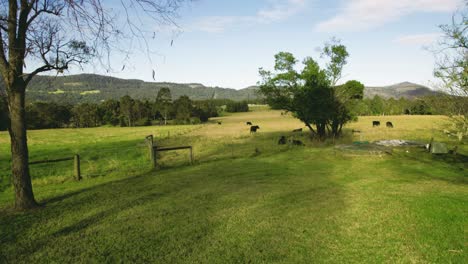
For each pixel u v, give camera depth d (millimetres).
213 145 27703
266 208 8414
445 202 7816
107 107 98688
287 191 10328
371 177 12672
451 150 19234
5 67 8289
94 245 6336
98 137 48938
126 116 92438
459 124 12195
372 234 6328
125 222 7633
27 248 6277
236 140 32219
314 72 26656
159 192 10727
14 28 8148
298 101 27250
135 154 23406
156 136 42406
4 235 6973
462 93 11414
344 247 5836
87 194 10805
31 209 8977
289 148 23031
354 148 19766
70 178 14125
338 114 27844
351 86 27469
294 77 27562
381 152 18594
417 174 13266
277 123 70062
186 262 5492
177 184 12023
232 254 5719
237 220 7508
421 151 19625
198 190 10836
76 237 6766
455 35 9680
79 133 60438
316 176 13086
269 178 12742
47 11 8062
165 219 7758
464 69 9203
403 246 5727
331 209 8102
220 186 11383
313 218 7465
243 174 13781
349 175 13211
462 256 5258
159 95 98812
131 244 6316
